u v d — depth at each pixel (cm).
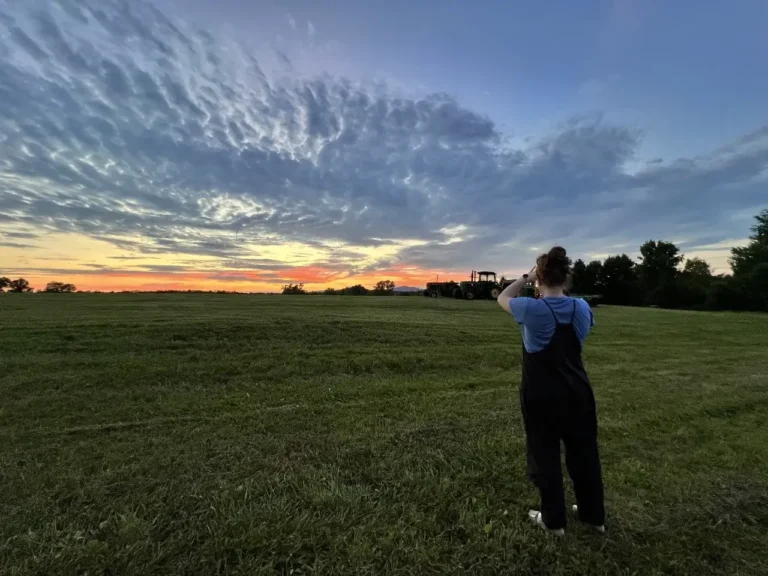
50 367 640
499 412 519
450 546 259
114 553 242
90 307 1339
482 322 1399
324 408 522
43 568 229
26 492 306
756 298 4759
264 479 332
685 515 302
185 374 647
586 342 1130
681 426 488
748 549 269
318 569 235
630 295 5672
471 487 329
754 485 347
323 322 1102
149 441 406
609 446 427
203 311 1288
